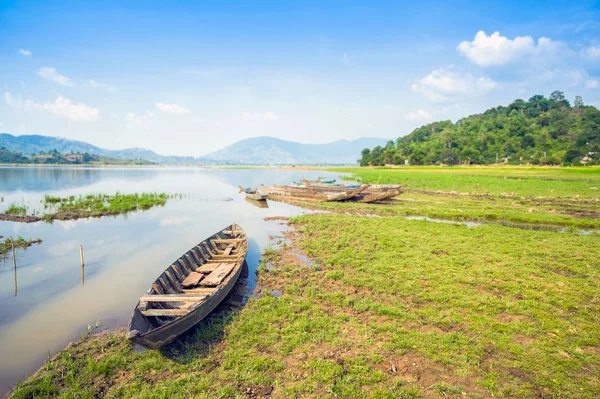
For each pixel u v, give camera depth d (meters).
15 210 24.72
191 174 98.75
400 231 18.42
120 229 20.64
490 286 10.88
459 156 120.81
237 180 70.81
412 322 8.75
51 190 41.78
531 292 10.38
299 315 9.16
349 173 91.06
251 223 22.44
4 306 10.06
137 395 6.25
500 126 153.25
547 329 8.34
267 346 7.77
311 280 11.79
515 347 7.52
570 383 6.44
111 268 13.59
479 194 36.09
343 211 26.84
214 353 7.55
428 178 60.09
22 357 7.54
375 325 8.55
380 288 10.84
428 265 12.85
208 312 8.75
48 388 6.35
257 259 14.47
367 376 6.67
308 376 6.71
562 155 104.56
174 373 6.89
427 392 6.26
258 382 6.55
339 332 8.30
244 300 10.41
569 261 13.25
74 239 18.02
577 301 9.84
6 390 6.48
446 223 20.86
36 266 13.72
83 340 8.15
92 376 6.81
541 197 33.16
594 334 8.12
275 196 35.38
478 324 8.56
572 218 22.28
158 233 19.73
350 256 14.19
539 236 17.23
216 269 12.16
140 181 63.69
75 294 11.01
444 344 7.64
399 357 7.30
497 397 6.12
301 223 21.86
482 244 15.70
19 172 86.69
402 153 140.38
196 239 18.42
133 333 6.70
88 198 31.83
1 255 15.12
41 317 9.40
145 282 12.13
